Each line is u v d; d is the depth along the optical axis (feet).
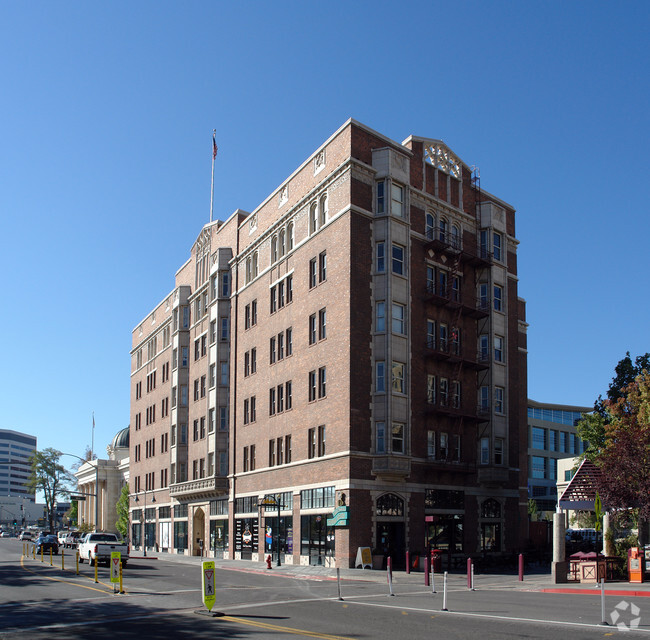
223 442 197.16
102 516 409.69
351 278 144.46
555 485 383.86
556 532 101.24
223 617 64.54
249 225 193.67
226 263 204.64
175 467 227.81
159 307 271.08
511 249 181.98
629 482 101.30
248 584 102.99
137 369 296.51
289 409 162.81
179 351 235.20
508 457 167.12
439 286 161.79
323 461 145.38
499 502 165.07
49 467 499.92
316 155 161.99
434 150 168.45
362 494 137.69
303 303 160.97
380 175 152.25
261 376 178.19
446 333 162.09
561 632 52.80
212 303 210.38
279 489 162.20
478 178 178.19
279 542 148.05
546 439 387.34
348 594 87.25
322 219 158.10
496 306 173.27
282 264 172.35
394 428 143.84
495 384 167.22
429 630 54.80
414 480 146.51
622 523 111.34
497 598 80.28
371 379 144.46
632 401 120.67
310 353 155.74
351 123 150.71
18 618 66.23
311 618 63.10
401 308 150.92
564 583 96.63
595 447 166.91
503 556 148.15
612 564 98.68
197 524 216.13
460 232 170.50
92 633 56.34
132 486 286.46
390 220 150.30
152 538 257.34
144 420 279.28
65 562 165.48
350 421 138.92
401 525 143.33
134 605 75.25
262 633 54.39
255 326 184.34
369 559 134.31
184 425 230.27
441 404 156.97
